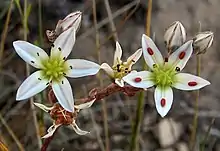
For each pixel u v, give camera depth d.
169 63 0.09
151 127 0.14
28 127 0.14
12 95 0.14
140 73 0.09
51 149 0.14
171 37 0.09
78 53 0.14
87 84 0.14
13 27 0.14
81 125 0.14
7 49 0.14
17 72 0.14
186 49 0.09
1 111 0.14
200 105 0.14
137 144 0.12
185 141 0.14
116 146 0.14
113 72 0.09
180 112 0.14
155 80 0.09
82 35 0.14
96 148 0.14
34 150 0.13
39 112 0.13
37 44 0.12
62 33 0.09
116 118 0.14
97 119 0.14
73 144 0.14
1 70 0.14
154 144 0.14
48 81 0.08
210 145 0.14
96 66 0.09
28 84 0.08
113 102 0.14
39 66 0.08
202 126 0.14
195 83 0.09
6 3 0.14
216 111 0.14
